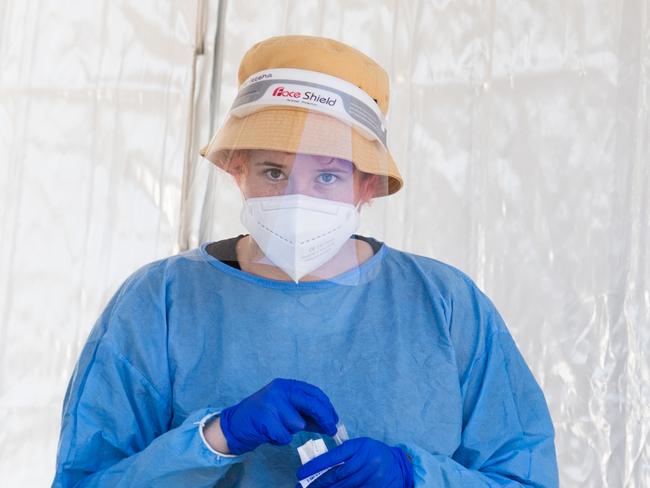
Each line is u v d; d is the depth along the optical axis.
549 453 1.14
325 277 1.15
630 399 1.69
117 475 1.04
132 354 1.12
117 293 1.21
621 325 1.70
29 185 1.75
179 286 1.17
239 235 1.22
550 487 1.12
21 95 1.77
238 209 1.22
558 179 1.74
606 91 1.74
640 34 1.74
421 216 1.75
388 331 1.14
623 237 1.71
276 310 1.13
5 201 1.74
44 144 1.76
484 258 1.75
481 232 1.75
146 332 1.13
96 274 1.75
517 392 1.18
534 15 1.78
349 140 1.08
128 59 1.81
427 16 1.80
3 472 1.70
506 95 1.77
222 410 1.01
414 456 1.01
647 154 1.72
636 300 1.70
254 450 1.07
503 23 1.79
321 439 1.01
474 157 1.76
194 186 1.40
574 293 1.72
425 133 1.77
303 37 1.16
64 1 1.79
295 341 1.12
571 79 1.75
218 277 1.17
